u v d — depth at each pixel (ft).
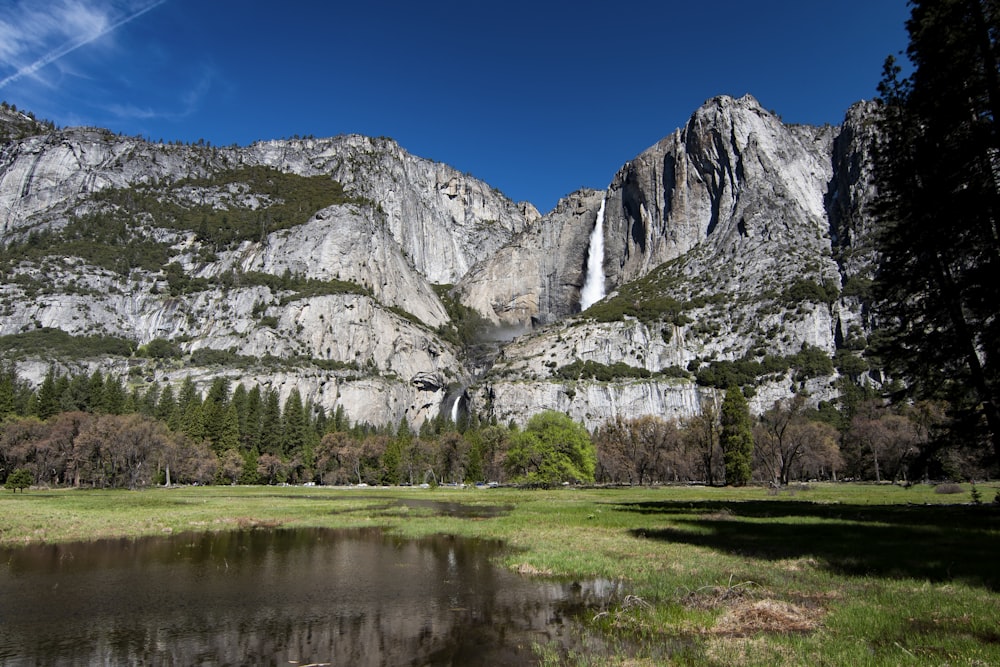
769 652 38.86
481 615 54.85
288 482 446.19
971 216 96.07
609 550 85.92
